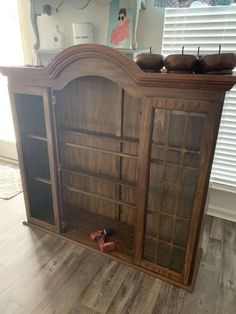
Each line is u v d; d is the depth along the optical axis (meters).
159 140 1.34
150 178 1.44
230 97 1.80
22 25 2.25
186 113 1.17
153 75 1.09
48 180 1.82
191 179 1.34
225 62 1.02
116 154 1.53
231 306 1.36
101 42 1.84
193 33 1.70
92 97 1.64
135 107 1.51
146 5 1.68
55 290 1.43
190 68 1.09
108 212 2.02
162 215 1.46
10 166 3.02
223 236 1.91
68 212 2.09
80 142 1.83
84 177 1.96
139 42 1.80
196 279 1.52
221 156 1.99
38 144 1.90
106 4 1.71
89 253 1.71
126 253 1.68
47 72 1.38
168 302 1.38
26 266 1.59
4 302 1.36
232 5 1.55
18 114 1.68
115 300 1.38
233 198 2.05
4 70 1.52
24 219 2.06
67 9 1.88
